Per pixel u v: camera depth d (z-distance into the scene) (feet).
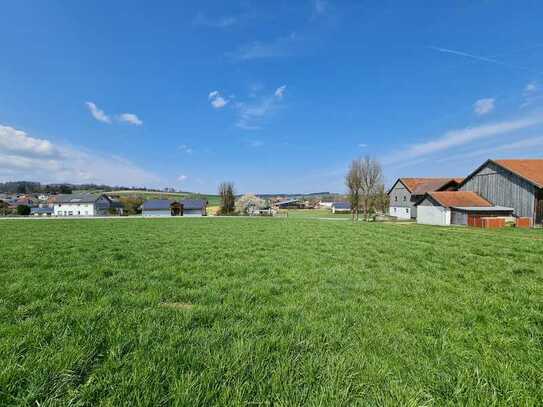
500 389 8.17
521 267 26.32
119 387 7.79
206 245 41.88
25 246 38.75
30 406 7.19
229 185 253.44
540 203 105.91
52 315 13.10
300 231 68.95
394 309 15.20
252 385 8.07
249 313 14.21
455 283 21.17
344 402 7.50
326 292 18.63
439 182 176.65
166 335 11.27
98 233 62.49
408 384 8.40
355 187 177.88
